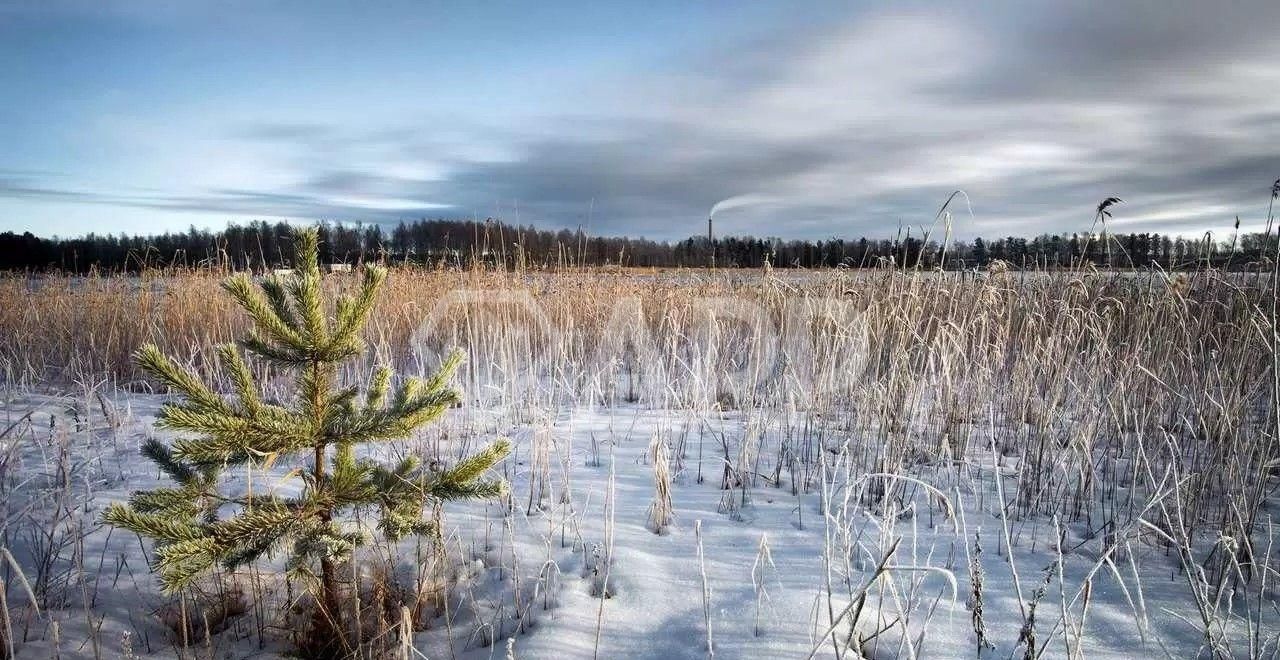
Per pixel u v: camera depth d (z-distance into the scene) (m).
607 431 5.51
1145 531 3.43
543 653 2.59
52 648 2.47
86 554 3.17
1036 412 4.67
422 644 2.70
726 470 4.35
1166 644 2.61
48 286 9.20
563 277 9.53
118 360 7.61
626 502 4.01
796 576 3.10
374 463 3.03
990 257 6.12
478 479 2.95
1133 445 4.31
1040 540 3.52
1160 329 5.11
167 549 2.14
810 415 5.32
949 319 5.13
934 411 4.82
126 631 2.65
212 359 6.38
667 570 3.18
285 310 2.47
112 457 4.59
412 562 3.18
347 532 2.70
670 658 2.57
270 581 3.03
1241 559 3.15
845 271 6.52
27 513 3.25
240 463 2.51
